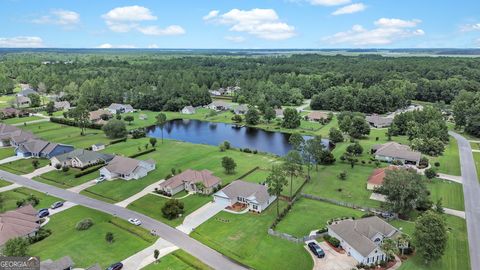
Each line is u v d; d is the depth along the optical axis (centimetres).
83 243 5856
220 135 14388
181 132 14912
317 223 6581
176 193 8012
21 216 6362
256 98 19950
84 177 9031
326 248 5728
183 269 5144
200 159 10650
